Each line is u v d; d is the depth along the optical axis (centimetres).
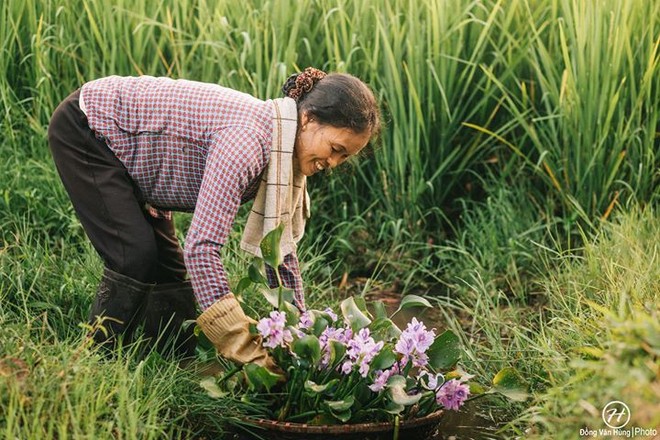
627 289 326
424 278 452
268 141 285
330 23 481
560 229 452
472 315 397
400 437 286
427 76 464
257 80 454
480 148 478
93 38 474
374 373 284
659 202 443
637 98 442
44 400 259
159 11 489
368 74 475
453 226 480
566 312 357
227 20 487
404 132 457
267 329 272
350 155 292
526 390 297
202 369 319
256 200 296
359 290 439
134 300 311
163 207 317
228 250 414
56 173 443
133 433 254
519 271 436
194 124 292
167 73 485
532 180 474
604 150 442
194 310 350
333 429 275
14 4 489
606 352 259
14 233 418
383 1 477
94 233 311
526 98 450
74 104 305
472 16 458
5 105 470
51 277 376
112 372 287
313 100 284
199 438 292
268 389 279
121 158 302
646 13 457
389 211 464
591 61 434
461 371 299
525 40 460
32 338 312
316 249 442
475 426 315
